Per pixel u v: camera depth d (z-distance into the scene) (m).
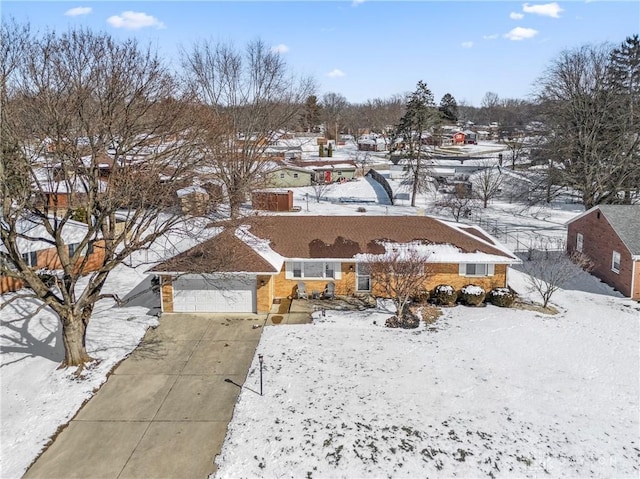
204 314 21.84
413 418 14.17
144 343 19.06
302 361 17.47
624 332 20.25
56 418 14.16
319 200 52.59
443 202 45.66
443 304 22.94
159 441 13.23
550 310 22.56
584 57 40.38
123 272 27.11
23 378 16.20
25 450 12.83
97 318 21.19
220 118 34.47
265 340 19.19
